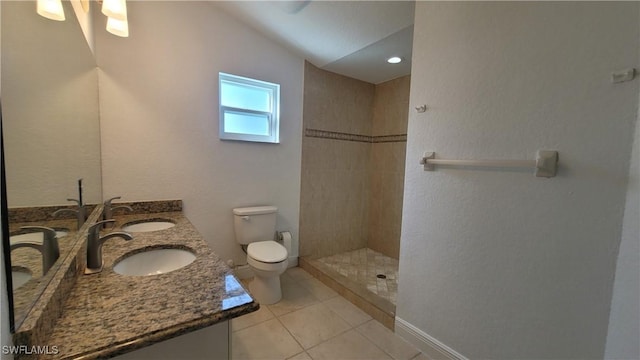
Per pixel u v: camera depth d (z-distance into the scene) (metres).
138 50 1.89
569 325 1.06
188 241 1.38
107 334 0.66
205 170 2.22
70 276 0.84
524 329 1.19
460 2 1.35
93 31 1.68
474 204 1.33
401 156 3.02
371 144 3.33
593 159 0.98
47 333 0.63
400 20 1.83
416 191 1.60
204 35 2.13
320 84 2.81
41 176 0.76
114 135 1.85
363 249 3.36
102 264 1.06
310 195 2.88
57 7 0.89
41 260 0.71
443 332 1.50
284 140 2.63
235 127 2.40
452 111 1.40
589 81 0.98
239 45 2.29
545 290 1.12
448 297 1.47
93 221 1.44
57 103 0.93
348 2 1.78
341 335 1.77
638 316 0.86
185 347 0.77
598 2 0.95
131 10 1.85
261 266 2.02
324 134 2.91
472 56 1.31
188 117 2.11
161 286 0.90
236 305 0.80
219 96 2.23
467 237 1.37
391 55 2.39
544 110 1.09
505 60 1.20
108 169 1.84
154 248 1.30
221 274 1.00
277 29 2.27
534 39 1.10
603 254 0.97
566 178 1.04
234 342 1.69
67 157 1.03
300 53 2.57
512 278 1.21
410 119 1.62
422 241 1.58
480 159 1.29
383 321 1.89
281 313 2.01
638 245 0.87
